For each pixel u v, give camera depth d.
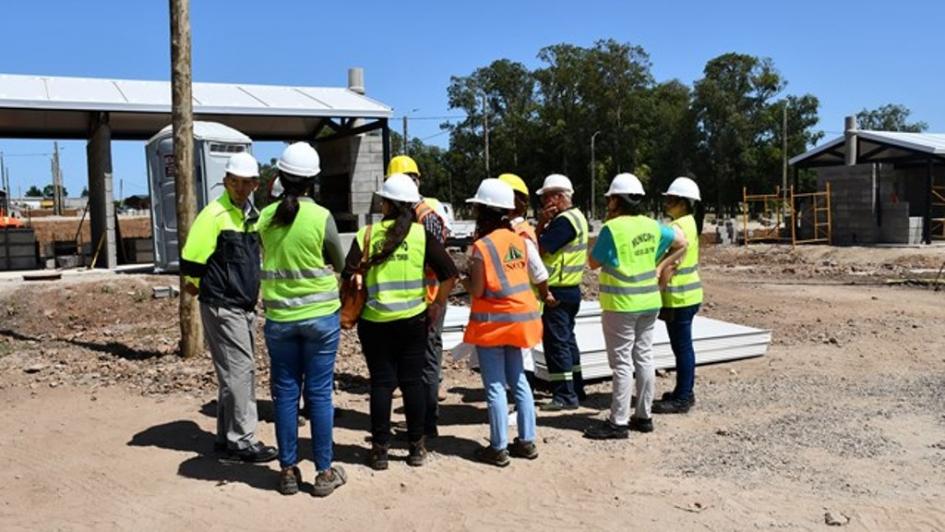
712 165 73.56
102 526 4.57
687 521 4.53
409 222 5.22
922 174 32.56
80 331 11.09
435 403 6.05
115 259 17.03
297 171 4.84
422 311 5.34
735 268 22.59
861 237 27.28
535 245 5.98
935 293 14.96
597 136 75.38
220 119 21.22
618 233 5.86
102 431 6.34
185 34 8.33
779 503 4.74
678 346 6.68
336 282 5.02
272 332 4.92
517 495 4.96
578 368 7.16
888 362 8.64
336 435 6.20
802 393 7.33
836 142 30.33
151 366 8.45
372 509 4.76
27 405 7.14
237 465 5.53
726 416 6.62
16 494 5.07
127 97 17.52
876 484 5.01
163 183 14.80
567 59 76.25
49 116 18.84
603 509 4.72
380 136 21.59
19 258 17.70
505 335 5.38
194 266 5.31
